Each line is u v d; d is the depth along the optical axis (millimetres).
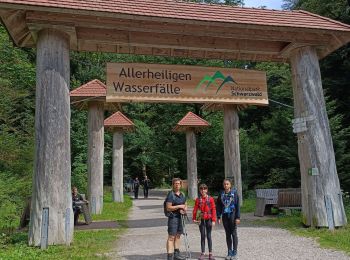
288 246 8320
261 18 10953
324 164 10906
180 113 34062
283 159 22312
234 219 7488
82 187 23750
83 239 9648
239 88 11953
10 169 16094
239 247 8352
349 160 18578
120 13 9430
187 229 11305
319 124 11102
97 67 35594
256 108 33375
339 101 23188
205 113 33531
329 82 23562
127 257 7617
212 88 11695
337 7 24594
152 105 36562
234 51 11898
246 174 26219
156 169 42500
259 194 15633
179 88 11414
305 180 11109
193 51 12406
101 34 10805
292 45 11438
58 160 9031
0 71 20281
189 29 10516
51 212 8766
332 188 10844
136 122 34969
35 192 8883
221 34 10773
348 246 8141
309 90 11250
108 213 16500
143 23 10148
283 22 10914
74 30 9594
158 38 11188
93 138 16312
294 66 11648
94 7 9336
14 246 8633
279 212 14906
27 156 16453
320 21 11430
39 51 9414
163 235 10320
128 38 10992
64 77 9461
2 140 15688
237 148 17766
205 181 32406
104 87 16266
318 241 8781
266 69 29562
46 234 8562
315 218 10711
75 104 16953
